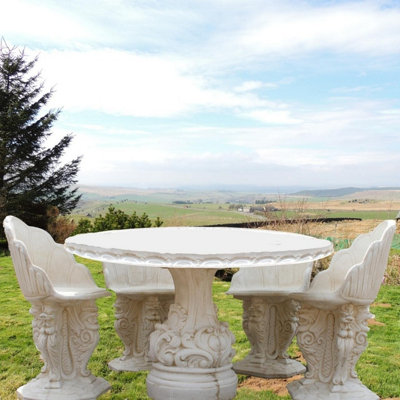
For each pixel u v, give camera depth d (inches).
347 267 133.0
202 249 100.7
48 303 115.7
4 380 138.8
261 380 142.6
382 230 123.7
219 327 125.3
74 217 640.4
